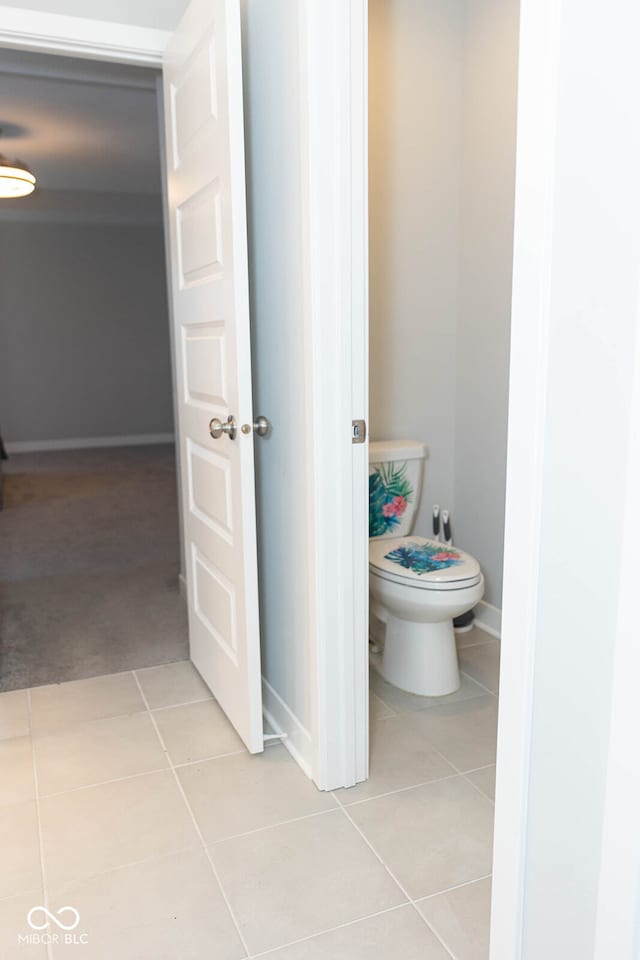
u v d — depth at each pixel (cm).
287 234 183
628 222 82
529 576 99
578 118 87
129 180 633
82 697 246
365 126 167
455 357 291
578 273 89
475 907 154
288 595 205
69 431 809
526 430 97
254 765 205
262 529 222
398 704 237
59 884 161
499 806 109
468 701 239
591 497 90
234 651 216
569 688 97
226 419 203
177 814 184
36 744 217
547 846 104
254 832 177
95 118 437
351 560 184
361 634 189
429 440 294
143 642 291
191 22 201
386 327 279
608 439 87
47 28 218
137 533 455
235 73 176
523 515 99
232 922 150
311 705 195
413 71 266
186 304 232
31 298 770
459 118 275
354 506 182
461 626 292
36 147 512
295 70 170
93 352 804
